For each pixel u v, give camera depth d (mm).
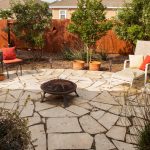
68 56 6398
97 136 2633
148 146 1801
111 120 2982
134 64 4355
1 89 4020
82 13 5410
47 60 6332
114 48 7285
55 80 3729
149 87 2850
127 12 5656
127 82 4062
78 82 4453
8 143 1622
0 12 7270
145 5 5430
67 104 3420
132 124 2854
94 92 3932
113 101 3557
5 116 1857
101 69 5469
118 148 2410
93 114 3148
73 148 2412
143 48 4590
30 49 6871
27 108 3295
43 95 3510
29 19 6098
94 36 5551
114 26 5859
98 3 5406
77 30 5504
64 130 2746
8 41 7578
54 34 7418
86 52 6211
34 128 2771
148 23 5383
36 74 4965
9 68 5418
